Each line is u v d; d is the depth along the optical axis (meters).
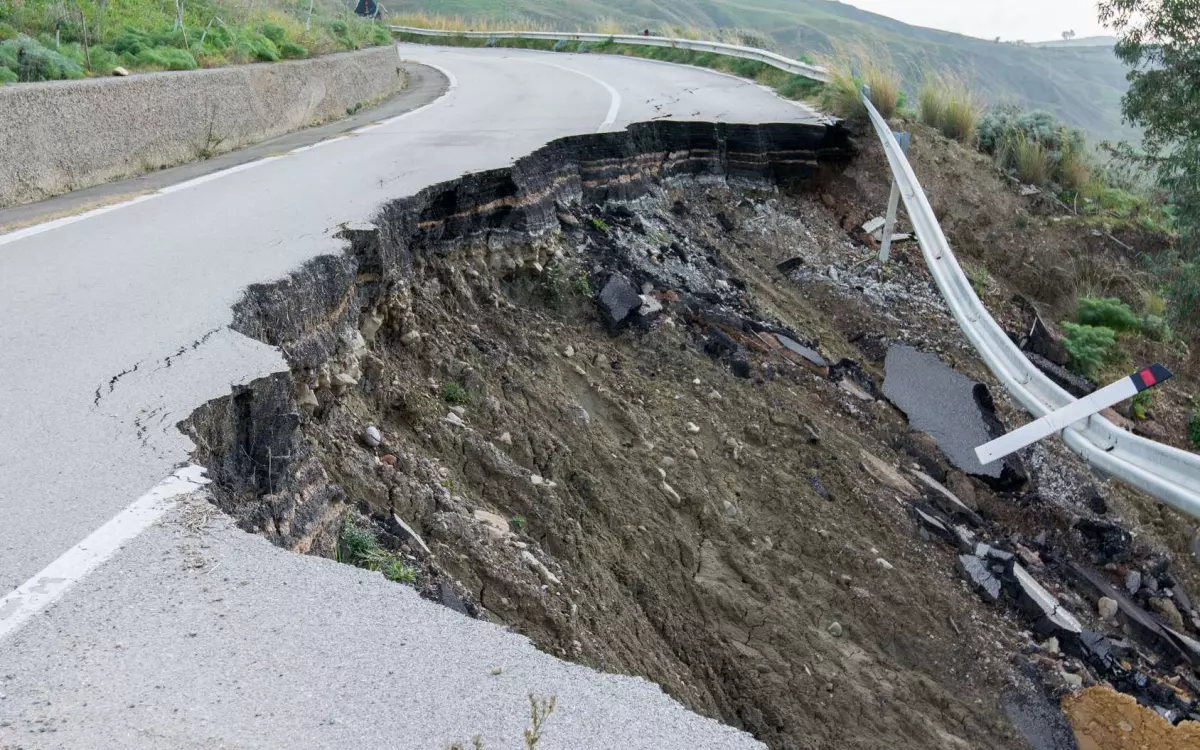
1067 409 8.60
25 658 2.85
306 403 6.01
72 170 9.34
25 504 3.63
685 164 14.09
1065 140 18.03
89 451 4.01
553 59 27.06
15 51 9.96
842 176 15.64
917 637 7.88
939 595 8.27
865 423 10.60
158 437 4.13
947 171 16.11
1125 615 9.27
